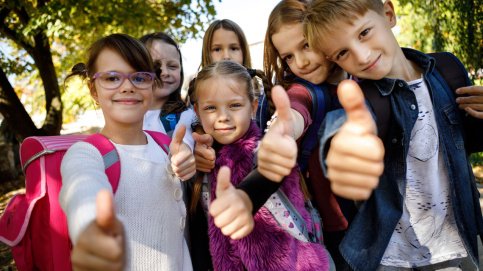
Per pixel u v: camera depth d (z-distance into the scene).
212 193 1.65
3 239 1.57
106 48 1.50
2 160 7.91
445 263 1.77
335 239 1.88
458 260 1.78
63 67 10.05
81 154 1.29
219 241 1.60
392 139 1.58
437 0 5.61
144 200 1.42
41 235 1.56
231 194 0.97
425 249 1.72
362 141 0.73
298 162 1.73
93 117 12.98
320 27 1.44
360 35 1.41
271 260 1.54
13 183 7.80
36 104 13.72
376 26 1.42
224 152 1.65
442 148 1.59
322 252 1.69
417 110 1.55
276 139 0.93
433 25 5.93
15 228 1.52
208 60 2.82
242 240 1.55
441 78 1.63
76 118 13.97
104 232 0.70
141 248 1.39
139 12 7.32
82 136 1.79
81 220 0.86
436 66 1.67
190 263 1.66
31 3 6.44
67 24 6.16
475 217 1.70
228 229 0.96
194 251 1.80
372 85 1.58
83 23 6.77
